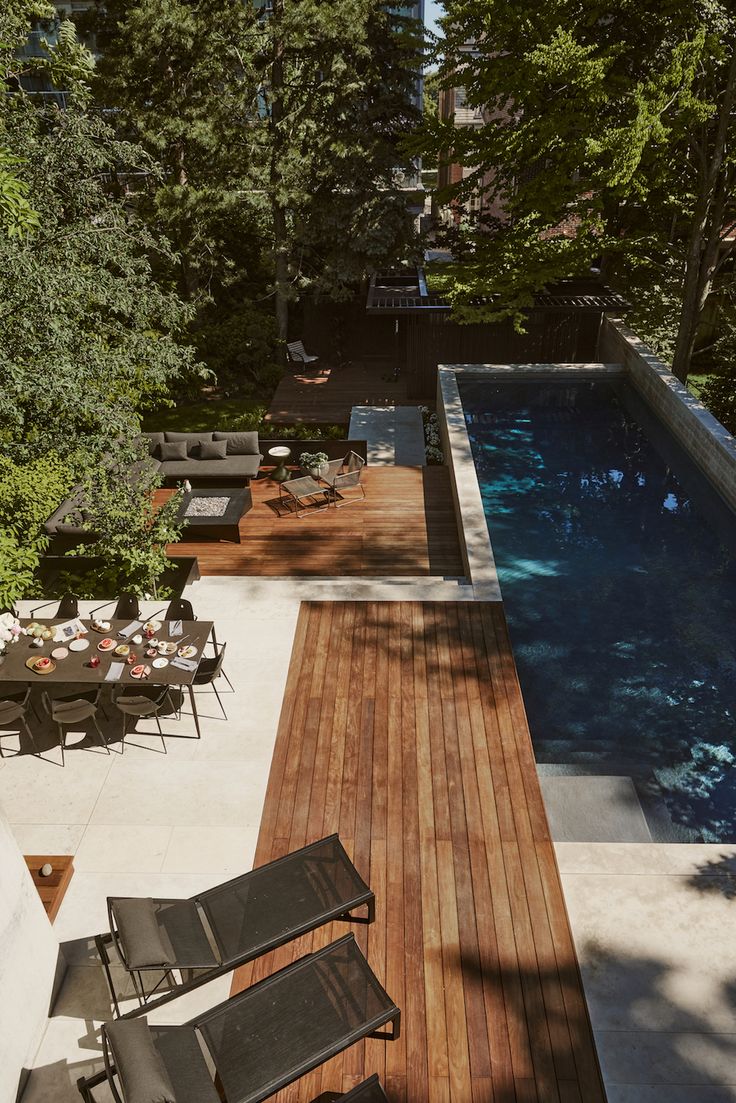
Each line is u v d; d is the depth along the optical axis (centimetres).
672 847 633
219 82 2070
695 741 822
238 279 2458
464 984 534
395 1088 475
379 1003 466
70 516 1084
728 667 946
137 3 1897
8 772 713
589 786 754
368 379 2309
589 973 533
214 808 671
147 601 952
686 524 1288
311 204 2147
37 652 766
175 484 1455
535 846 639
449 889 601
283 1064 431
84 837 644
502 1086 475
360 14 1853
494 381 1914
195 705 777
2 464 1143
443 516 1325
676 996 517
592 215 1709
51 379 1026
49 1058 490
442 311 1958
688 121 1516
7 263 984
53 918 574
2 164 740
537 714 870
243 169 2111
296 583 997
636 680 923
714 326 2241
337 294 2253
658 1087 467
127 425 1166
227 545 1246
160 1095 390
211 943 495
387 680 827
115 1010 501
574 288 2092
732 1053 484
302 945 558
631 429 1655
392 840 643
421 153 1820
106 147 1183
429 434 1848
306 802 679
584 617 1050
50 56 1101
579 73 1430
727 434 1408
